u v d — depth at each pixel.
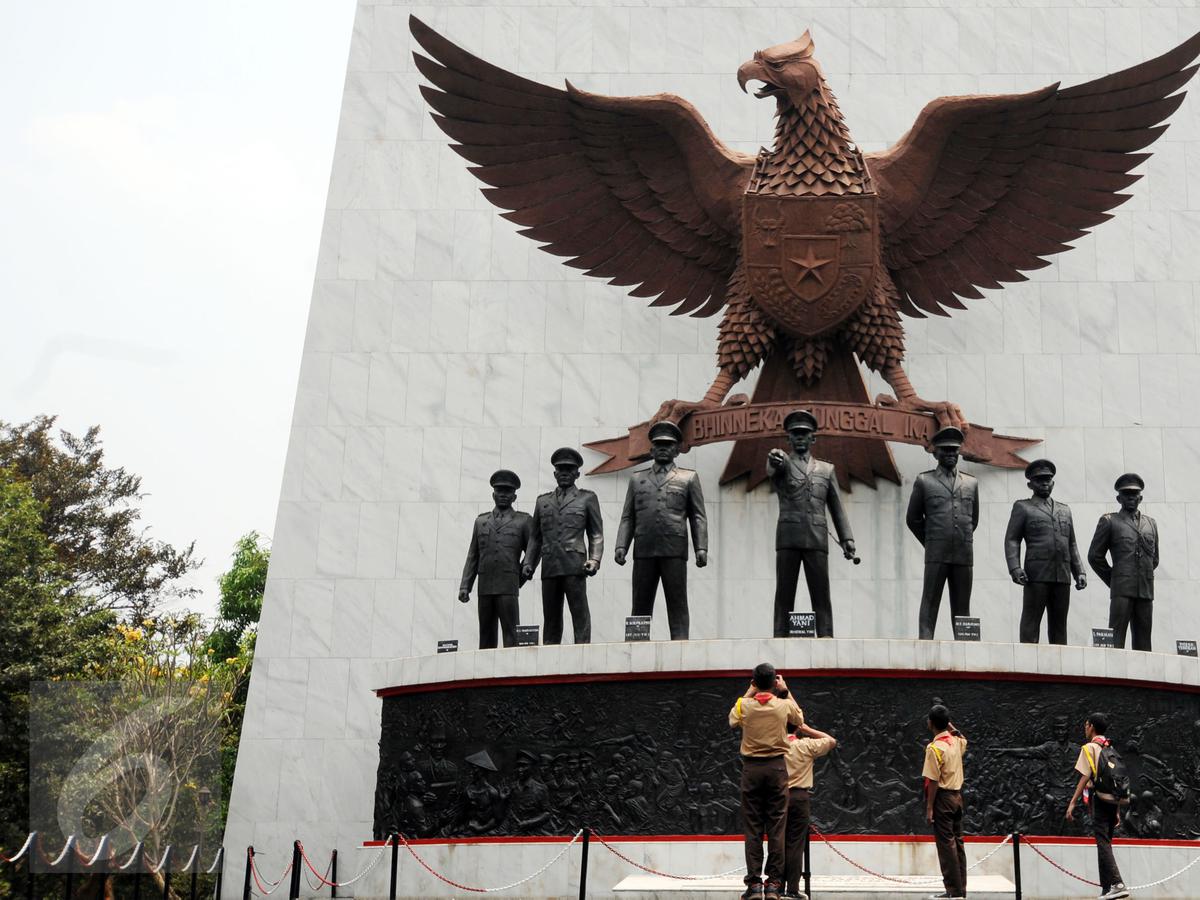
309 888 19.83
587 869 16.03
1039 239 19.50
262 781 20.22
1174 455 21.00
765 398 19.77
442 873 16.59
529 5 23.02
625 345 21.61
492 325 21.75
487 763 16.70
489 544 17.97
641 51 22.80
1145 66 18.89
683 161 19.50
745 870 15.55
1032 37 22.64
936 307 19.94
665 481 17.45
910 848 15.70
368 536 21.03
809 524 16.92
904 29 22.69
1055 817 16.09
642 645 16.42
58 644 27.19
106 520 42.38
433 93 19.25
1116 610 18.02
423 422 21.42
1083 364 21.36
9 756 24.47
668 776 16.12
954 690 16.23
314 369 21.61
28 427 43.12
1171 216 21.91
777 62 18.91
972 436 20.61
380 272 21.97
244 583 36.81
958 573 17.42
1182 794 16.64
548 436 21.33
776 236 18.98
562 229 19.69
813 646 16.16
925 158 19.20
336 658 20.62
